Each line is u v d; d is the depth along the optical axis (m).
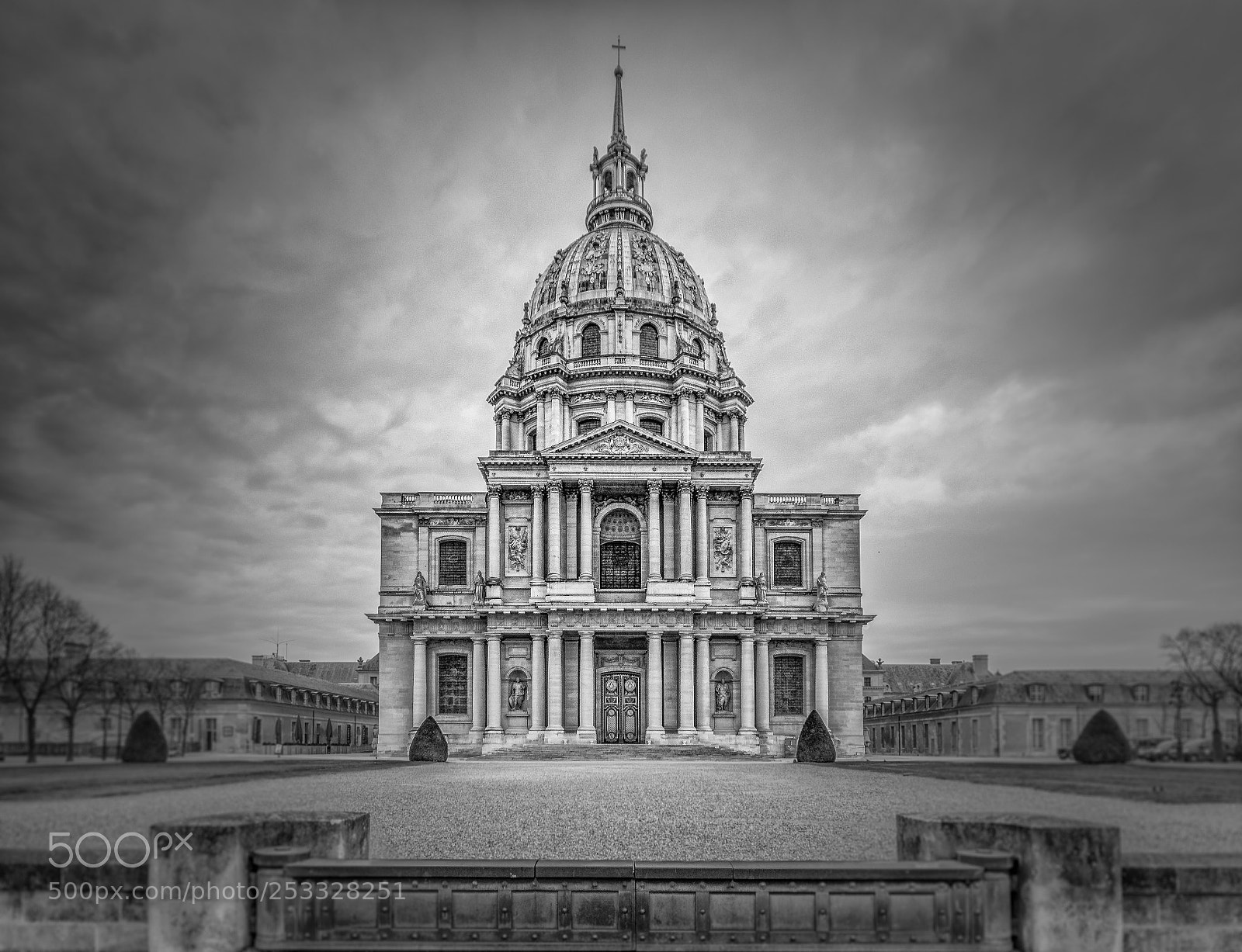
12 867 17.84
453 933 17.36
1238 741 18.70
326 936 17.33
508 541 98.69
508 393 126.38
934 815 18.56
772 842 27.36
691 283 135.12
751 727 93.75
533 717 92.88
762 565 101.69
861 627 99.56
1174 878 16.81
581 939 17.31
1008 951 16.75
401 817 31.67
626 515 99.50
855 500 102.44
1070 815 18.33
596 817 32.78
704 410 124.38
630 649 96.06
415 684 95.81
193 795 20.61
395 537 101.19
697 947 17.05
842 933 17.14
